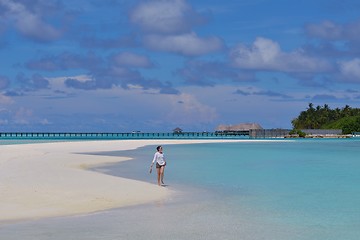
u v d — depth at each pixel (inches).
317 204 800.3
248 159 1943.9
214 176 1242.6
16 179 1020.5
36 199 782.5
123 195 853.2
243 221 654.5
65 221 636.7
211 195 895.7
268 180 1157.1
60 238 546.0
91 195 836.6
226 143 3998.5
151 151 2431.1
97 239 544.7
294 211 735.7
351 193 937.5
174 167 1530.5
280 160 1893.5
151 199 828.6
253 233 585.9
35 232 572.1
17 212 685.3
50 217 660.7
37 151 2085.4
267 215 700.7
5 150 2158.0
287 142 4443.9
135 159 1811.0
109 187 936.9
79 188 910.4
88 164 1561.3
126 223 630.5
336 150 2822.3
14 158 1640.0
